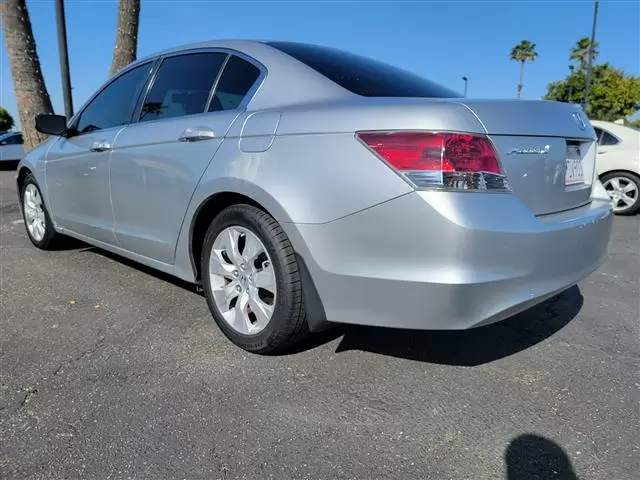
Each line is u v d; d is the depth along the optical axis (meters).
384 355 2.77
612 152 8.35
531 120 2.33
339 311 2.32
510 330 3.17
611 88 37.56
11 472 1.86
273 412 2.24
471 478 1.88
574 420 2.24
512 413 2.28
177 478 1.85
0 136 18.16
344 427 2.15
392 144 2.10
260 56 2.85
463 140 2.04
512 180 2.20
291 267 2.43
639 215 8.44
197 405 2.28
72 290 3.67
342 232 2.22
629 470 1.93
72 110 8.41
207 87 3.04
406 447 2.04
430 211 2.03
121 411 2.22
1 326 3.05
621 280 4.36
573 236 2.37
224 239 2.75
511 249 2.09
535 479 1.88
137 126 3.37
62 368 2.57
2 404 2.26
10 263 4.32
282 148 2.41
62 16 8.05
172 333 2.98
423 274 2.08
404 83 2.93
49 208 4.42
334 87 2.58
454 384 2.51
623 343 3.03
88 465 1.90
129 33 7.49
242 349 2.77
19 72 6.79
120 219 3.50
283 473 1.88
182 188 2.90
